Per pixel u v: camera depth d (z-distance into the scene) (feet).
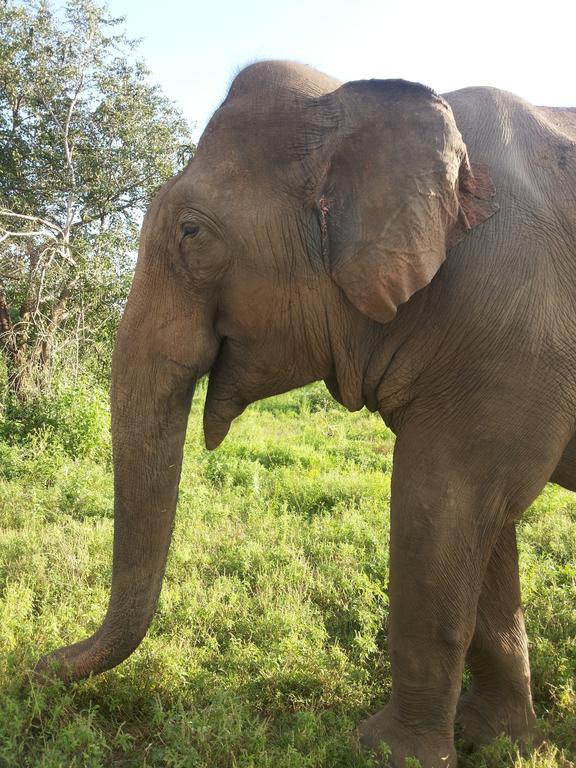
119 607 8.17
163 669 9.53
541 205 7.22
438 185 6.59
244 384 8.14
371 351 7.74
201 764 7.69
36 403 29.73
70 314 37.55
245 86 7.50
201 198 7.30
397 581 7.79
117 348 7.92
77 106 41.11
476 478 7.32
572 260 7.20
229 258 7.39
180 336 7.65
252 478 21.45
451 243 7.02
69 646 8.66
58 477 20.63
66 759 7.50
